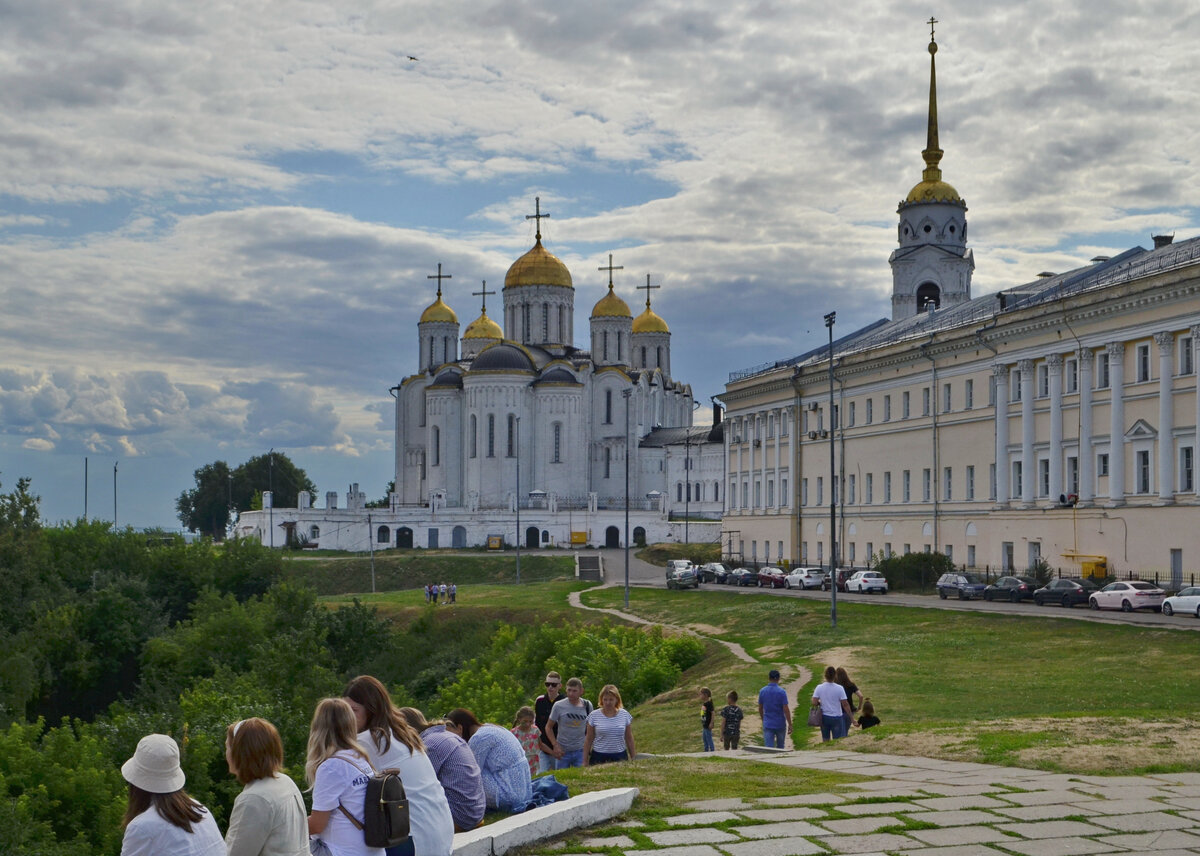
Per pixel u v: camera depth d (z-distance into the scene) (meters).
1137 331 61.25
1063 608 59.06
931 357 80.38
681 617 72.69
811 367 96.19
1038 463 70.00
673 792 17.39
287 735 50.03
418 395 174.25
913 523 82.62
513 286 172.88
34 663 69.06
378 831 11.27
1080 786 18.16
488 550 145.25
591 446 170.25
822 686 28.22
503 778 16.27
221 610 78.62
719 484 161.50
